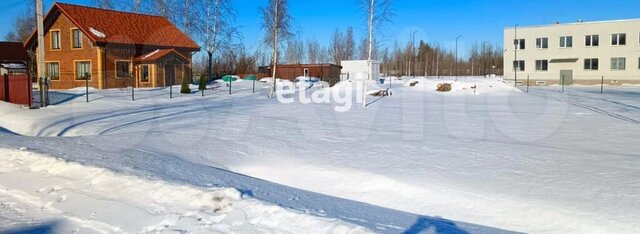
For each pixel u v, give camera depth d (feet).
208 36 160.86
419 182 24.99
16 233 18.45
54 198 22.77
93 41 110.11
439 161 30.35
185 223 18.65
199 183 22.93
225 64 188.24
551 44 177.06
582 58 171.53
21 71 142.00
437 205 22.08
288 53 265.34
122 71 117.50
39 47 70.59
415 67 263.90
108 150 32.81
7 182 25.80
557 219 19.60
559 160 30.37
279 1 107.86
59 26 118.73
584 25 170.30
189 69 132.46
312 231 16.88
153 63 118.73
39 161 28.40
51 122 54.44
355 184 25.80
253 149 35.12
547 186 23.82
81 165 26.50
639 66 162.09
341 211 19.48
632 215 19.40
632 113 63.93
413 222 18.31
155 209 20.30
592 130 46.55
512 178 25.57
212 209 19.72
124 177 23.95
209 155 32.91
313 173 28.07
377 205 22.58
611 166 28.27
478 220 20.30
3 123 56.59
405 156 32.19
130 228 18.72
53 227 19.20
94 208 21.07
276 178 27.71
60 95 86.53
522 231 18.97
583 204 20.86
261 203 19.45
